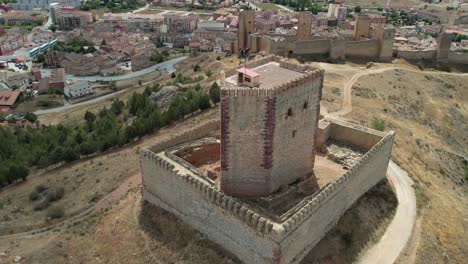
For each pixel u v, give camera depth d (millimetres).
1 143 122812
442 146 110688
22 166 105062
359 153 71938
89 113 152500
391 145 73188
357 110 112375
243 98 52625
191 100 125000
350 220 62094
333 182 57031
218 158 71250
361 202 66500
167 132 113438
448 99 142000
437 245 63438
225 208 52094
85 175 97250
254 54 162250
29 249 68250
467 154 117250
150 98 150500
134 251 59781
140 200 70062
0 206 92125
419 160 93562
